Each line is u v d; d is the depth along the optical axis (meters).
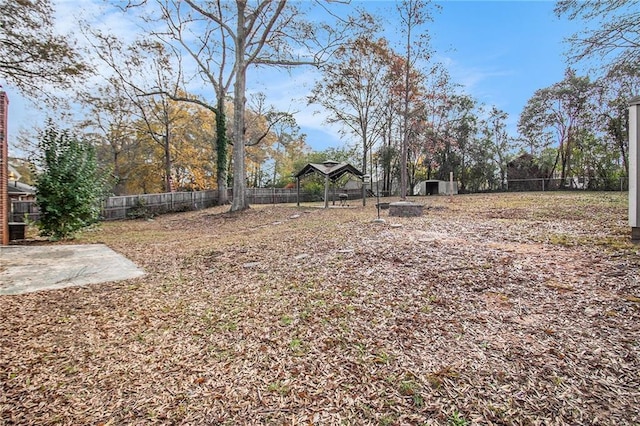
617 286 3.17
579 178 19.42
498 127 23.45
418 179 26.73
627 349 2.23
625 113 16.97
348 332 2.75
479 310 2.96
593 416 1.70
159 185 25.00
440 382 2.04
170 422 1.84
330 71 15.85
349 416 1.81
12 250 7.30
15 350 2.74
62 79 13.31
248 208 14.62
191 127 23.34
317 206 16.19
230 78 17.95
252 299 3.70
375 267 4.35
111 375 2.35
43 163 8.77
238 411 1.91
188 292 4.16
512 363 2.18
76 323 3.28
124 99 18.62
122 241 8.59
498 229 6.56
